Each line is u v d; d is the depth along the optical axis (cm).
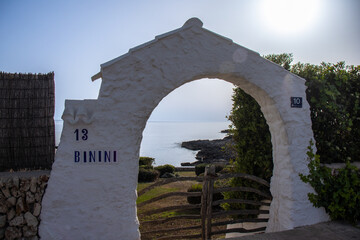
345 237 389
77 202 356
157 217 757
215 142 4250
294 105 445
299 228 419
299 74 518
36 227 351
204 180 431
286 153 440
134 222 372
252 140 530
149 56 377
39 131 390
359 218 443
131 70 371
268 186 478
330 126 509
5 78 385
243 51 419
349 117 525
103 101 363
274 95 436
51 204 350
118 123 368
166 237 444
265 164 506
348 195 425
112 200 365
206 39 401
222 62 408
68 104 359
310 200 435
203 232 439
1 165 377
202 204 434
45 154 391
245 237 393
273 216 462
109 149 364
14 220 347
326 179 444
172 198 991
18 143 382
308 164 446
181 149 4084
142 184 1330
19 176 355
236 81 443
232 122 577
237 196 550
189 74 393
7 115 380
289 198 432
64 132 357
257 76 427
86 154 359
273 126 462
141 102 375
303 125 450
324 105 495
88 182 359
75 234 353
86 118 356
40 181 354
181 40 389
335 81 514
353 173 441
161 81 381
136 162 377
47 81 399
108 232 362
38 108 391
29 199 350
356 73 540
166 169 1722
